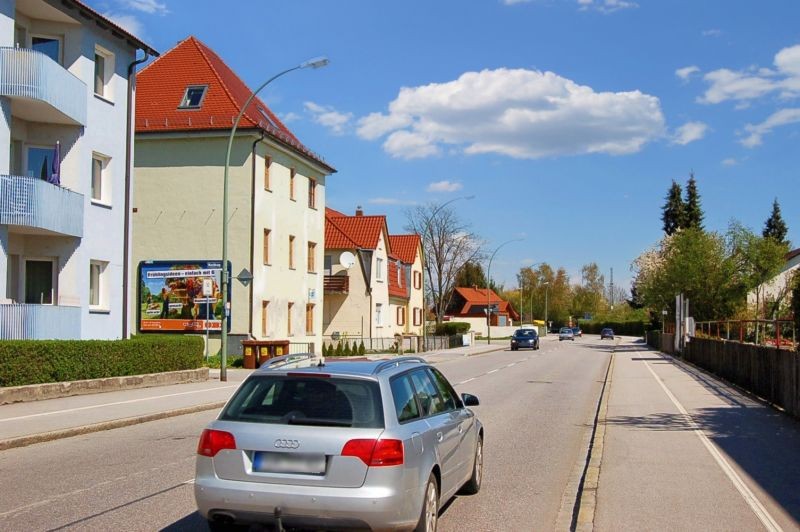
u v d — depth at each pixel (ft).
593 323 405.59
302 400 20.12
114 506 25.86
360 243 182.50
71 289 74.64
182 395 64.23
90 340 64.80
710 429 44.73
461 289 369.91
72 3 72.84
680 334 146.61
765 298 160.25
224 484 19.36
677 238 183.52
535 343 199.41
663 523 23.63
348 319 179.22
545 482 31.19
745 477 30.63
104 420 47.21
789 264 205.77
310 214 135.95
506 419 52.54
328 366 21.42
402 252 228.22
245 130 110.73
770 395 59.11
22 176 67.77
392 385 20.89
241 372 94.22
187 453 37.42
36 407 53.11
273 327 118.93
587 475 30.91
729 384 78.59
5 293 66.44
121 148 83.20
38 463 34.60
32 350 57.62
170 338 77.61
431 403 23.63
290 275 126.41
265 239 117.60
